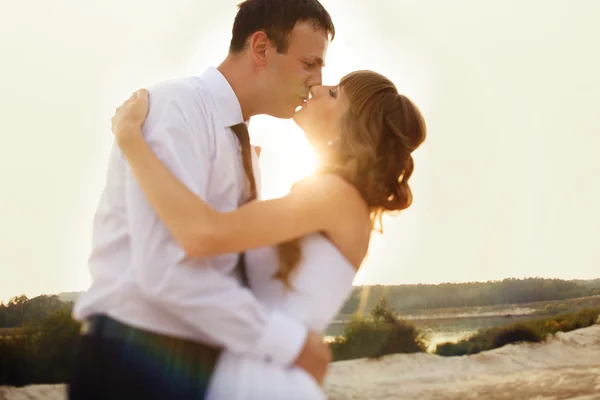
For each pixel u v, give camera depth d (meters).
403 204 2.08
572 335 27.03
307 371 1.67
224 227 1.64
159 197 1.63
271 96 2.07
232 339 1.63
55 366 21.23
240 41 2.05
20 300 25.59
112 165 1.84
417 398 17.75
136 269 1.64
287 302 1.79
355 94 2.05
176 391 1.64
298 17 2.03
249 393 1.62
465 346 26.23
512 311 38.69
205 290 1.62
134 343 1.64
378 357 23.98
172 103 1.80
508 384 19.25
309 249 1.83
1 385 20.48
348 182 1.94
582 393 16.89
